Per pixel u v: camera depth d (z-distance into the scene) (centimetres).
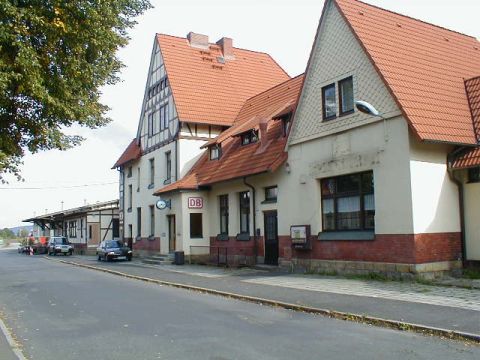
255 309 1177
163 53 3275
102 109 1336
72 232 5538
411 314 999
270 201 2133
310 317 1062
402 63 1636
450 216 1528
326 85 1783
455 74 1761
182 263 2602
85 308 1258
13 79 1027
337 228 1750
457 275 1504
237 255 2369
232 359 732
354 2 1784
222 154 2645
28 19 1042
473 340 812
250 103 3075
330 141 1756
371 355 735
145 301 1355
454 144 1513
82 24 1129
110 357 766
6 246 10594
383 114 1547
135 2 1259
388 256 1520
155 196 3225
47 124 1187
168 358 748
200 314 1120
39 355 793
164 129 3195
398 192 1495
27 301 1430
